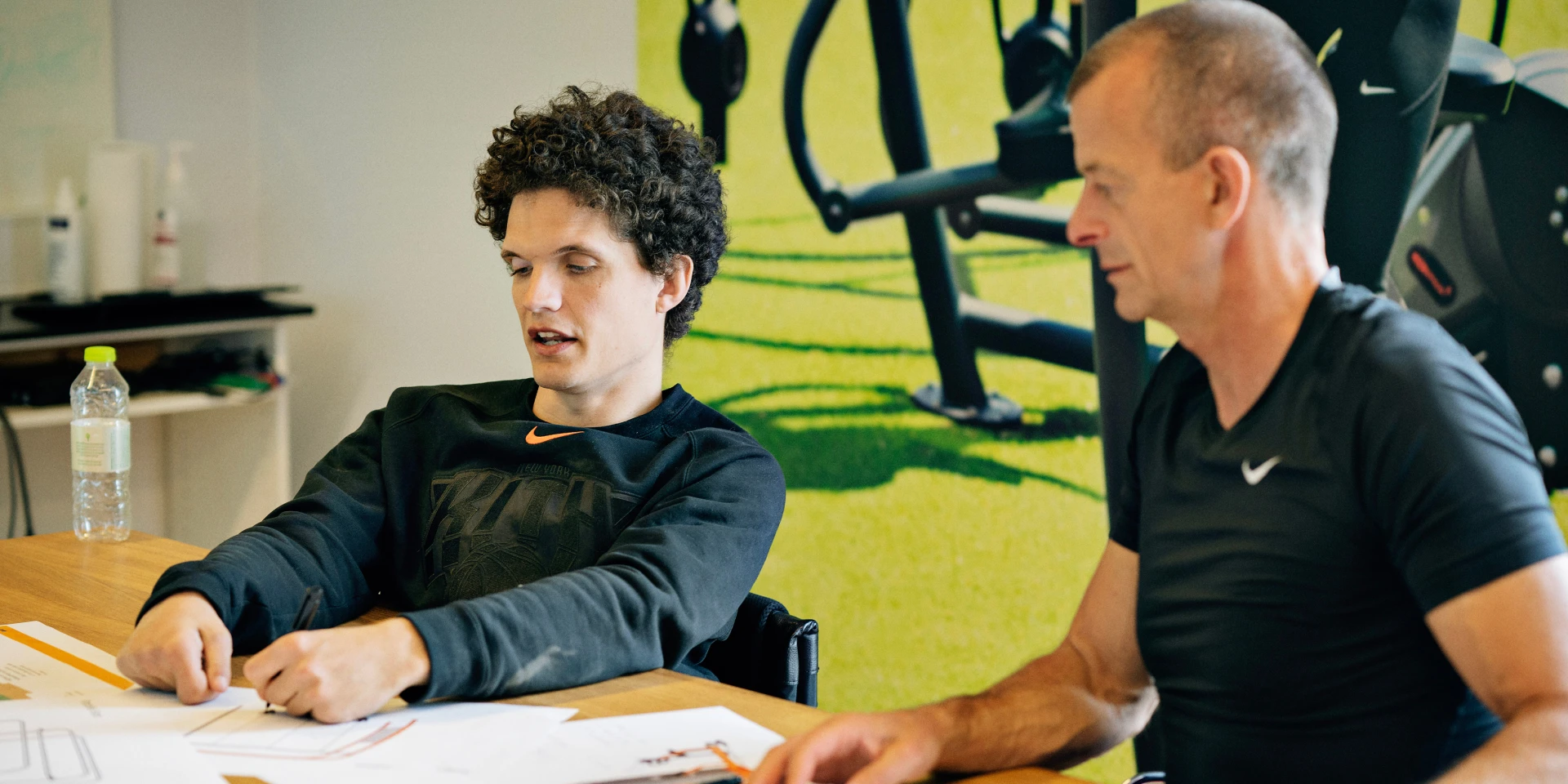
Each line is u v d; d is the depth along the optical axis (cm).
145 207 337
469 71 310
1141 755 234
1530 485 87
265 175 370
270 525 137
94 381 197
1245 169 95
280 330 329
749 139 277
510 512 140
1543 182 194
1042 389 243
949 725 100
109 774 91
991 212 246
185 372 318
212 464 350
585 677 114
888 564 269
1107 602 118
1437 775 93
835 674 279
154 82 349
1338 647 96
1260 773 99
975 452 254
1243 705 100
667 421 147
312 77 350
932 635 264
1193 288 99
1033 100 237
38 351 322
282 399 329
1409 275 209
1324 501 95
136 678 111
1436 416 89
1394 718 95
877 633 272
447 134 314
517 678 110
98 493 173
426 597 141
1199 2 100
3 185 321
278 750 97
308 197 357
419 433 151
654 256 142
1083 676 114
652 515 132
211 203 365
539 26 298
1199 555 103
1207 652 102
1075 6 230
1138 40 99
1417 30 204
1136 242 100
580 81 295
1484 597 85
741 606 140
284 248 367
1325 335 98
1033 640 250
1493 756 81
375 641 104
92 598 140
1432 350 93
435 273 319
